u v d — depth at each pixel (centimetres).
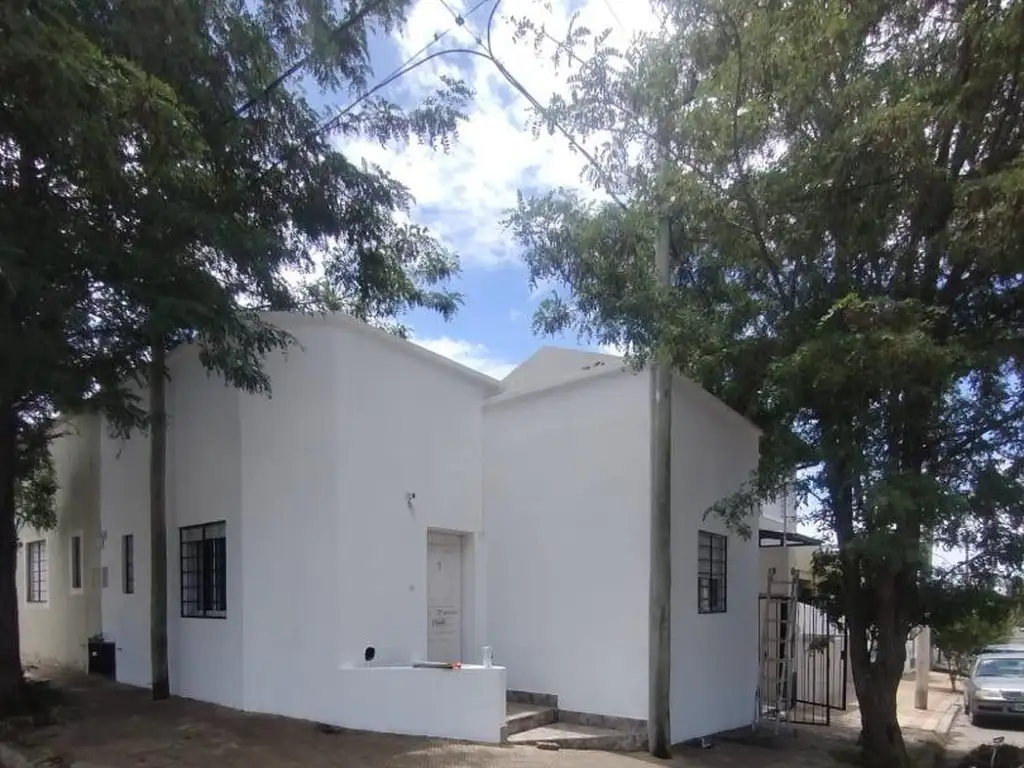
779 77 968
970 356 976
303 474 1075
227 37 1034
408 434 1153
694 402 1283
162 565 1171
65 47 712
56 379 887
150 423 1126
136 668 1330
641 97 1056
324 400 1074
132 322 970
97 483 1548
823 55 941
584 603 1195
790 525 2073
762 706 1510
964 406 1126
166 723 1012
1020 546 1117
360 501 1077
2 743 952
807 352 983
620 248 1123
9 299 780
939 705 2253
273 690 1059
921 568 1136
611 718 1141
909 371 966
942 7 962
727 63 988
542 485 1259
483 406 1317
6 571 1107
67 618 1652
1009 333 1057
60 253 855
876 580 1203
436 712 1005
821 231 1049
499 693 1012
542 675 1219
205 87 1013
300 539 1065
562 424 1253
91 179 855
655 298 1072
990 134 991
